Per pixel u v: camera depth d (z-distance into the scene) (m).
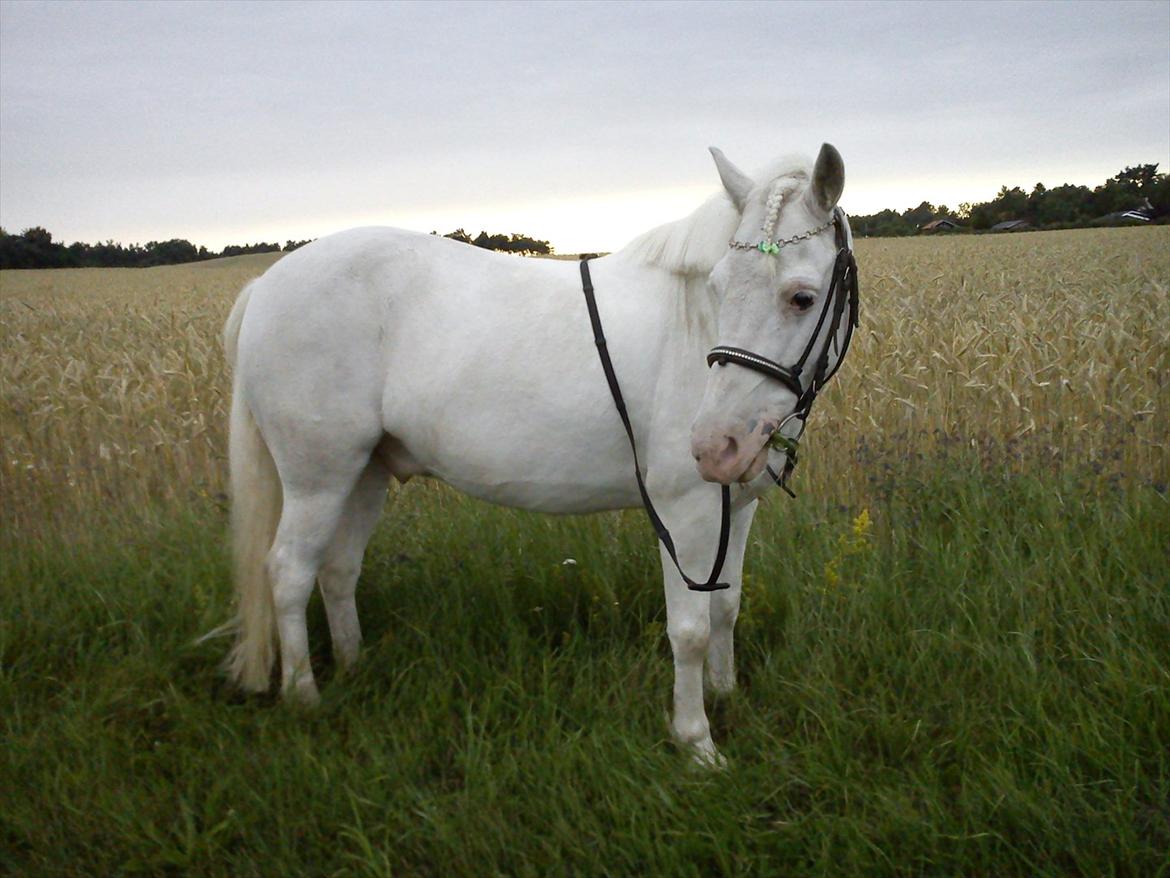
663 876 2.29
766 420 2.34
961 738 2.70
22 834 2.53
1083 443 4.86
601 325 2.71
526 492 2.91
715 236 2.53
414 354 2.90
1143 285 10.34
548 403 2.75
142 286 25.42
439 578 3.89
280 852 2.44
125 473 5.49
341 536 3.34
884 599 3.44
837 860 2.34
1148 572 3.51
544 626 3.52
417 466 3.19
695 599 2.72
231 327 3.26
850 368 5.81
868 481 4.53
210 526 4.60
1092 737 2.63
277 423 3.02
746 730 2.91
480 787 2.59
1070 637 3.16
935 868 2.31
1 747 2.86
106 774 2.72
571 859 2.39
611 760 2.68
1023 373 5.27
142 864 2.43
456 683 3.24
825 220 2.36
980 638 3.13
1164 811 2.44
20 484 5.14
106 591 3.82
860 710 2.89
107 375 6.59
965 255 20.16
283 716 3.05
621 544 4.04
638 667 3.21
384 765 2.70
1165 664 2.98
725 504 2.56
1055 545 3.69
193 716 3.01
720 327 2.37
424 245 3.04
